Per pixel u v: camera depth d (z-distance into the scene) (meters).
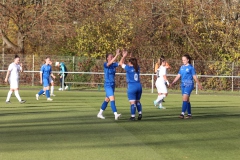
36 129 24.97
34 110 34.97
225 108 39.12
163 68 37.84
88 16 77.94
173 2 78.00
